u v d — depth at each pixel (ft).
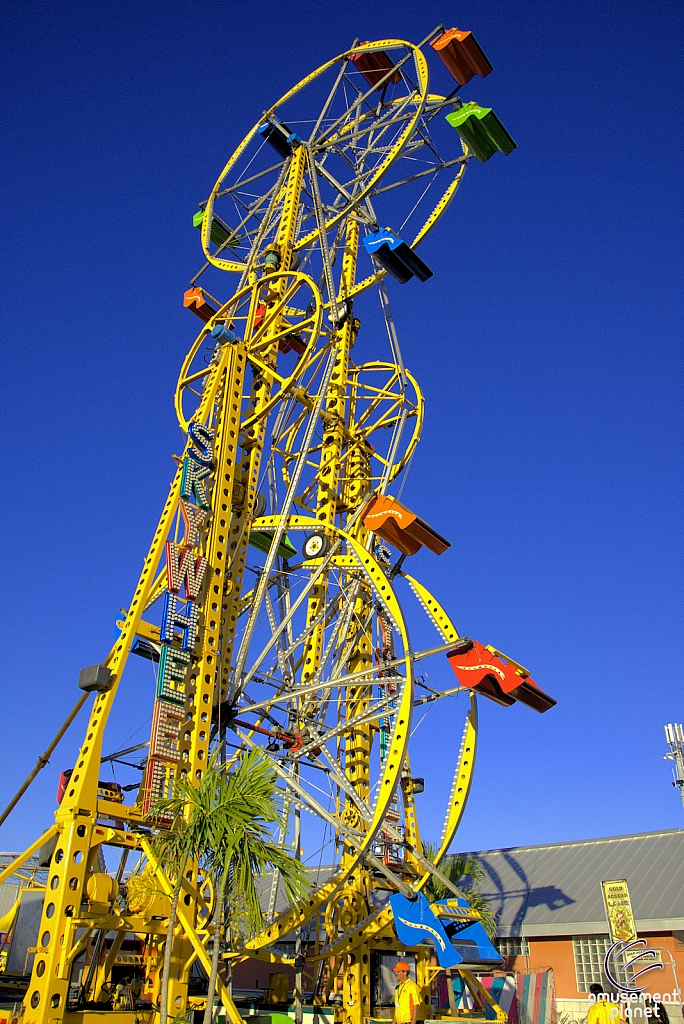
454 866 125.29
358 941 89.45
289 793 79.61
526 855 146.10
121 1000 79.36
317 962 95.86
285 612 111.34
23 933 89.51
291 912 82.17
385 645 111.55
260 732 89.30
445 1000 116.06
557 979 116.47
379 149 123.34
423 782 111.34
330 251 119.55
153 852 63.52
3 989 82.43
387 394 128.98
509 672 95.50
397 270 106.32
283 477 119.75
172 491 85.25
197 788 60.08
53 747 75.15
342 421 123.54
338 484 119.96
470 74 116.78
